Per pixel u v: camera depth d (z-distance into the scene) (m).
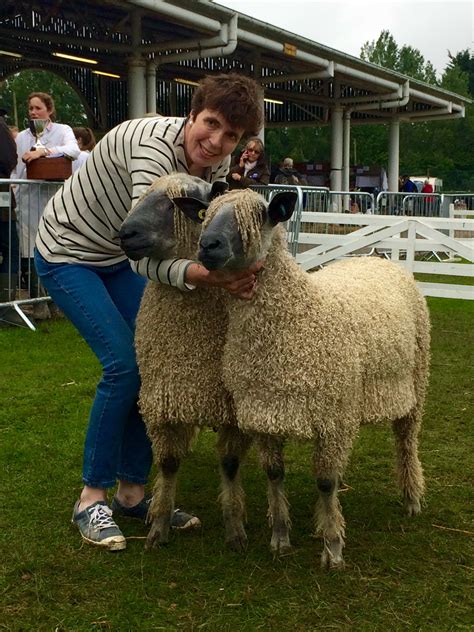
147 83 15.56
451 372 6.96
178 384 3.37
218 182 3.21
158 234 3.17
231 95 3.21
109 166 3.44
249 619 2.99
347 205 15.31
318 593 3.19
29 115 8.78
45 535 3.70
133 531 3.82
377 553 3.55
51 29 16.25
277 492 3.51
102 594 3.18
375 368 3.54
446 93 25.55
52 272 3.64
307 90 22.66
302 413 3.18
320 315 3.24
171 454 3.56
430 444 5.06
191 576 3.33
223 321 3.35
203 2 12.88
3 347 7.48
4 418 5.40
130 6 13.06
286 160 15.26
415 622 2.98
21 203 8.30
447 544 3.65
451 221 9.98
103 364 3.55
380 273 4.04
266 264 3.16
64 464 4.62
